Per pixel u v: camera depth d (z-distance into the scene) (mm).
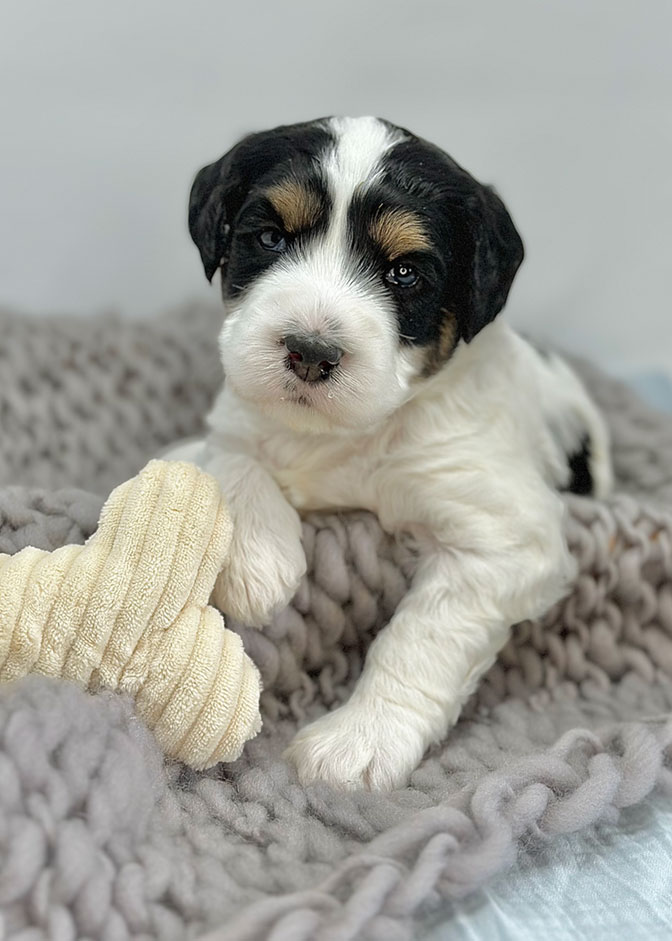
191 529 263
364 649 344
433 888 220
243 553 293
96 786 222
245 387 287
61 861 204
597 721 326
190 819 247
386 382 289
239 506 304
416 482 329
